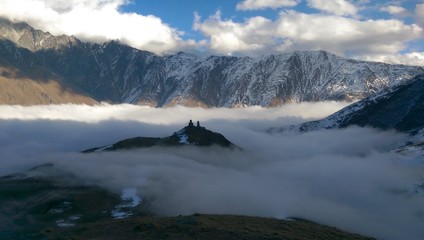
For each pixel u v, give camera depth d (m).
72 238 96.06
